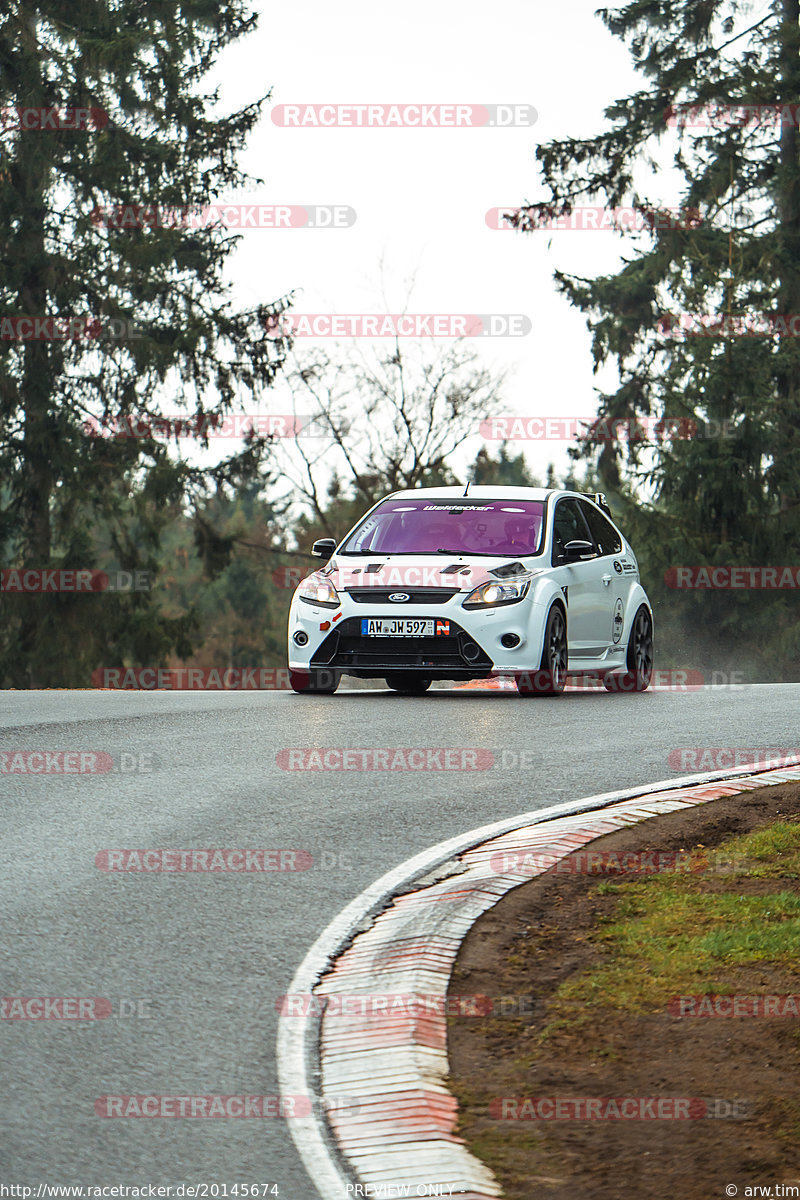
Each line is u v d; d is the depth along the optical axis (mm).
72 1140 4086
